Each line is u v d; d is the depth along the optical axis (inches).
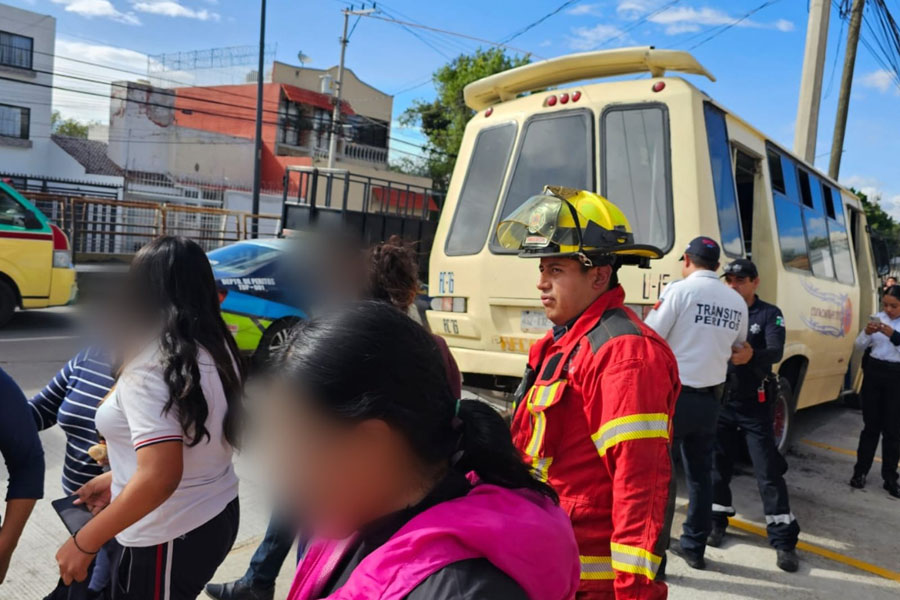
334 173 520.1
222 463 77.3
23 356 301.3
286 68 1339.8
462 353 190.9
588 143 179.0
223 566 130.2
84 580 72.8
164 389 68.5
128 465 73.3
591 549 73.9
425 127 1387.8
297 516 35.8
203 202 1197.1
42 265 361.1
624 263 83.2
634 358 71.6
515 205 187.9
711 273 139.3
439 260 201.5
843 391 306.3
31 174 1151.6
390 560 32.7
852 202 311.1
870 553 159.5
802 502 194.1
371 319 35.4
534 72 191.9
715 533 159.9
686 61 170.7
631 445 69.2
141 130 1339.8
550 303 80.9
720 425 157.9
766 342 156.3
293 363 34.4
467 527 32.9
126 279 72.4
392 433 34.4
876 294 338.6
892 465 202.7
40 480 78.9
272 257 265.7
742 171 213.5
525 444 80.0
